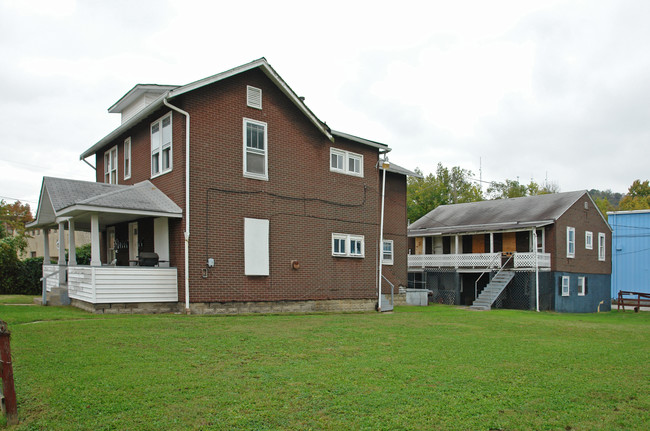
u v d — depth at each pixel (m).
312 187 18.48
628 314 31.42
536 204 32.69
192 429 5.57
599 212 34.19
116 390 6.66
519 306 28.53
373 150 21.22
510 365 9.37
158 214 14.34
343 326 13.52
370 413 6.30
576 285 30.89
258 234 16.59
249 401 6.52
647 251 38.22
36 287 25.14
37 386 6.66
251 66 16.39
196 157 15.16
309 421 5.95
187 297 14.63
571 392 7.69
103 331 10.48
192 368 7.96
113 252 19.72
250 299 16.22
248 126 16.62
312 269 18.20
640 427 6.30
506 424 6.18
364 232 20.41
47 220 18.33
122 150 19.08
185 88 14.91
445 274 31.69
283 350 9.71
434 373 8.40
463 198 58.34
